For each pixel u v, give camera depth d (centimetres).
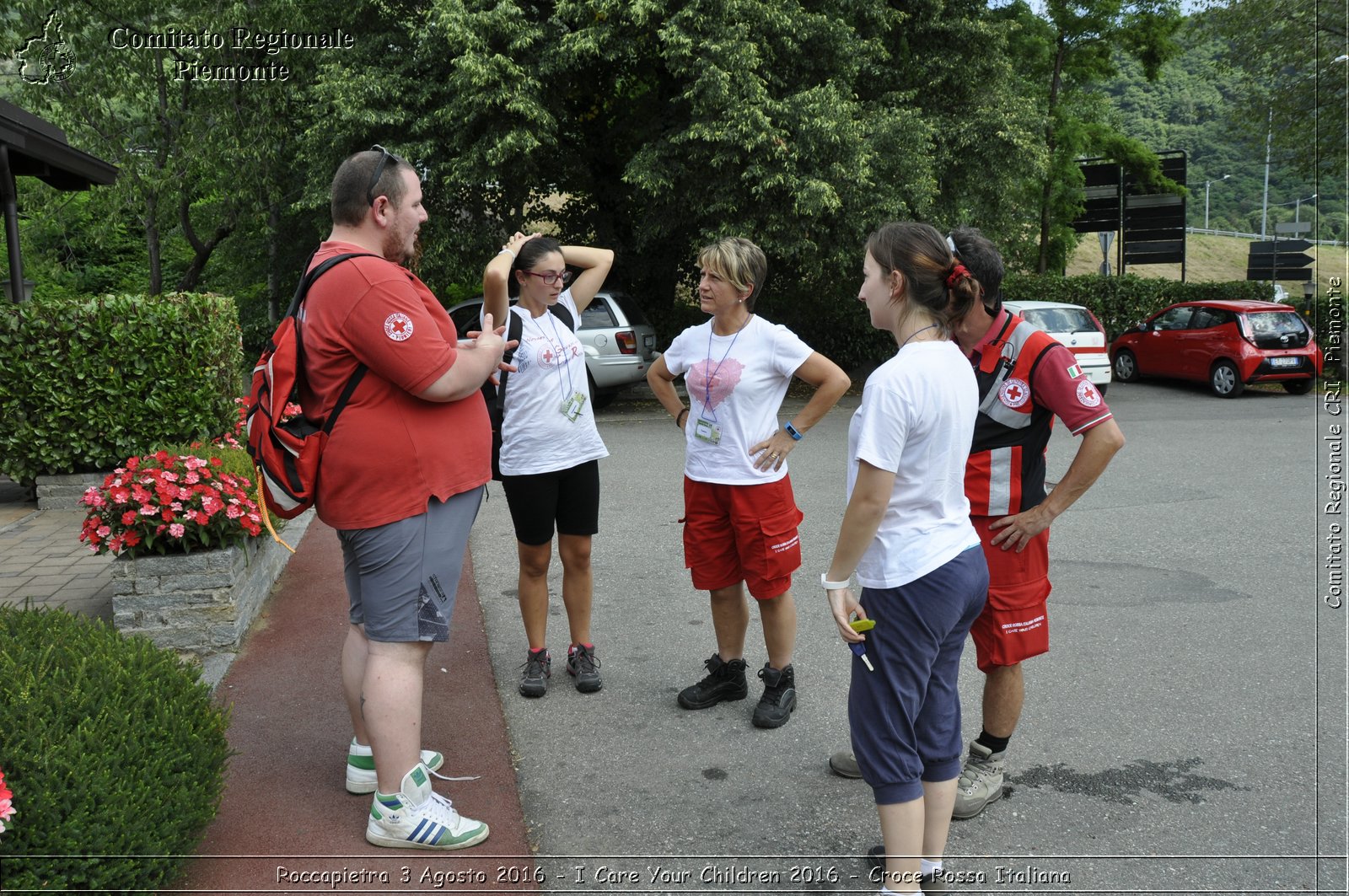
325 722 363
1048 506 279
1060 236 2442
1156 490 812
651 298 1850
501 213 1503
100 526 421
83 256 2722
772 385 355
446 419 268
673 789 320
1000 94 1619
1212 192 5488
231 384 832
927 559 233
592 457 389
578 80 1507
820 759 340
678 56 1298
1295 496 783
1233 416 1307
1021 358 278
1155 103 4375
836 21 1399
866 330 1881
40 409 711
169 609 427
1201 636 457
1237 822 296
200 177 1881
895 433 223
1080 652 439
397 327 249
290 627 465
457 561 275
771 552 355
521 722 371
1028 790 317
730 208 1328
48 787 218
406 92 1394
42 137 977
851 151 1309
